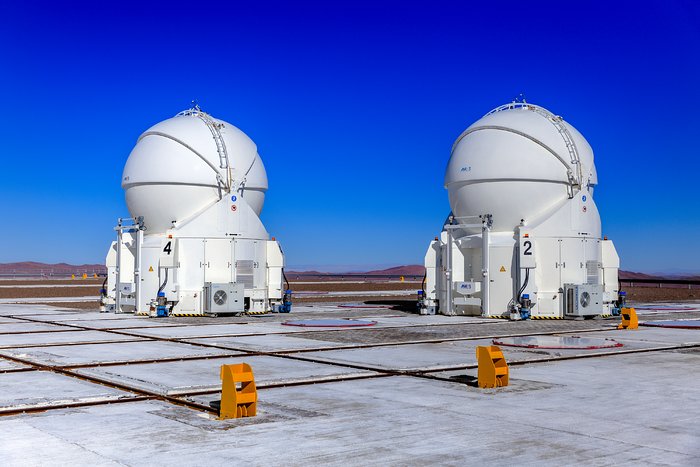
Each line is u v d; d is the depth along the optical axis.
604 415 10.95
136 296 32.81
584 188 31.78
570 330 25.31
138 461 8.47
